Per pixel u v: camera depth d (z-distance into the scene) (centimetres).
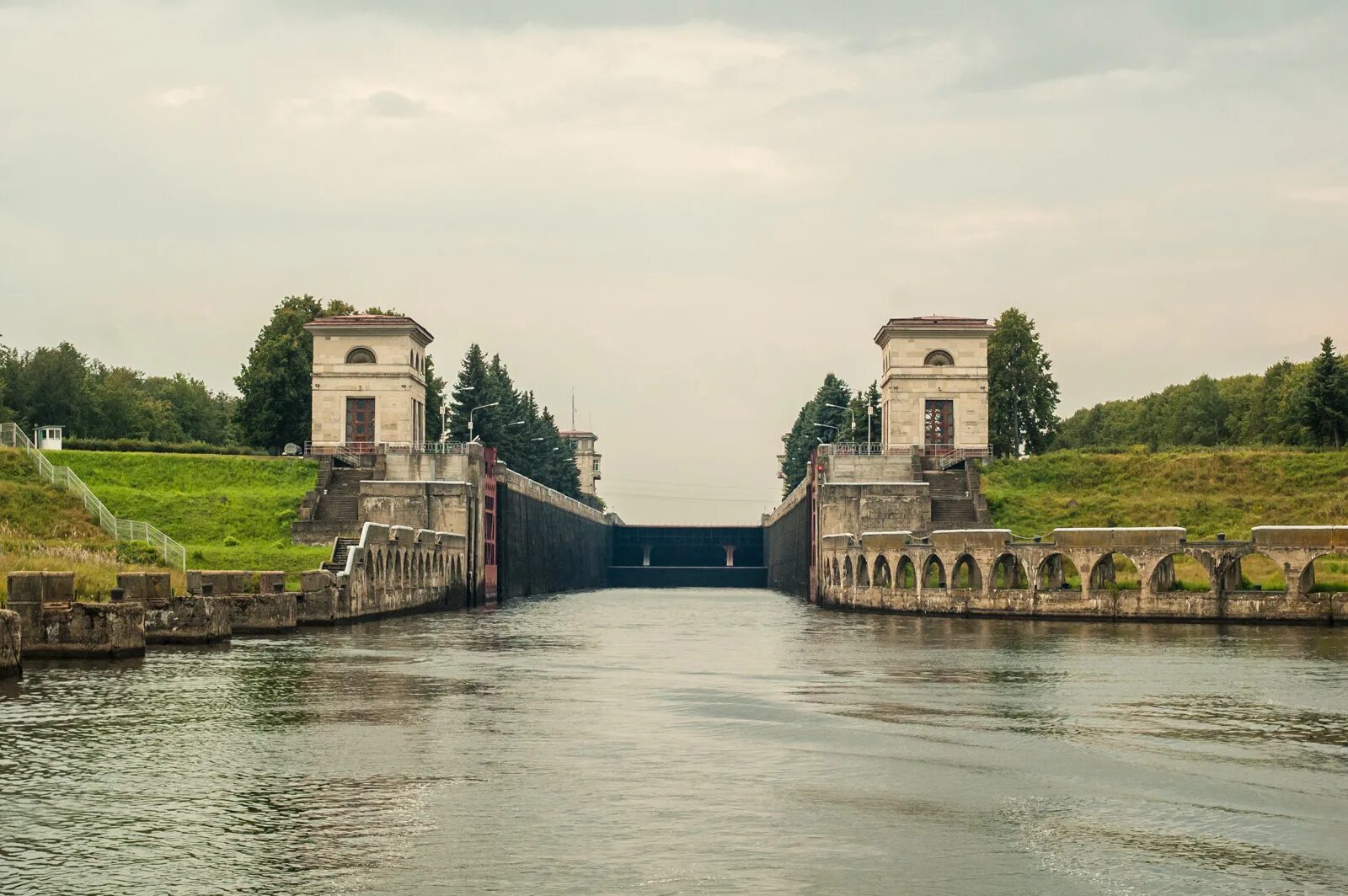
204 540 12556
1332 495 12938
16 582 6425
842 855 3164
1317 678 6150
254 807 3544
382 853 3148
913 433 15875
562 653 7562
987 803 3638
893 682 6078
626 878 2981
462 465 14538
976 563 10600
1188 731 4712
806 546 16762
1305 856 3184
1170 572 10162
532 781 3853
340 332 15600
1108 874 3041
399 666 6662
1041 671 6475
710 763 4119
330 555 11250
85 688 5534
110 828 3341
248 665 6488
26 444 12850
